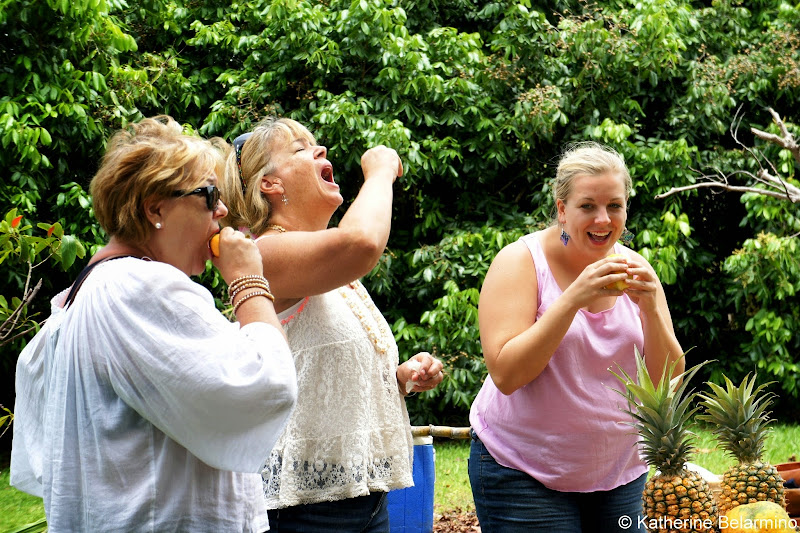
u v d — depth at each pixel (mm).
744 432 2092
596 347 2400
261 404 1496
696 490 1989
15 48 6754
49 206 7176
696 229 8938
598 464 2426
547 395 2406
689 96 8172
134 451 1500
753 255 7902
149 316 1486
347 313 2188
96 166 7293
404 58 7484
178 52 8227
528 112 7555
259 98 7559
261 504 1688
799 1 9125
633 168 7777
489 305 2486
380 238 2014
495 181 8414
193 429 1481
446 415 8227
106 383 1504
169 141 1621
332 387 2096
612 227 2416
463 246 7543
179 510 1512
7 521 5258
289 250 1999
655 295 2328
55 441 1525
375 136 7059
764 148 8336
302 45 7520
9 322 3941
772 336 8062
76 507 1508
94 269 1580
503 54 8195
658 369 2414
